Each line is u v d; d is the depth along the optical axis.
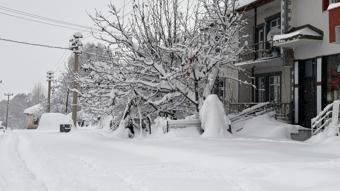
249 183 8.14
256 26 26.38
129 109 21.83
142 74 21.61
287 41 20.58
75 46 35.53
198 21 21.80
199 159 11.75
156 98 22.52
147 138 19.86
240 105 26.59
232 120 22.62
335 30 16.28
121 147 16.27
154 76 21.86
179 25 22.11
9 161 13.64
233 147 13.81
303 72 21.73
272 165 9.63
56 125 43.34
